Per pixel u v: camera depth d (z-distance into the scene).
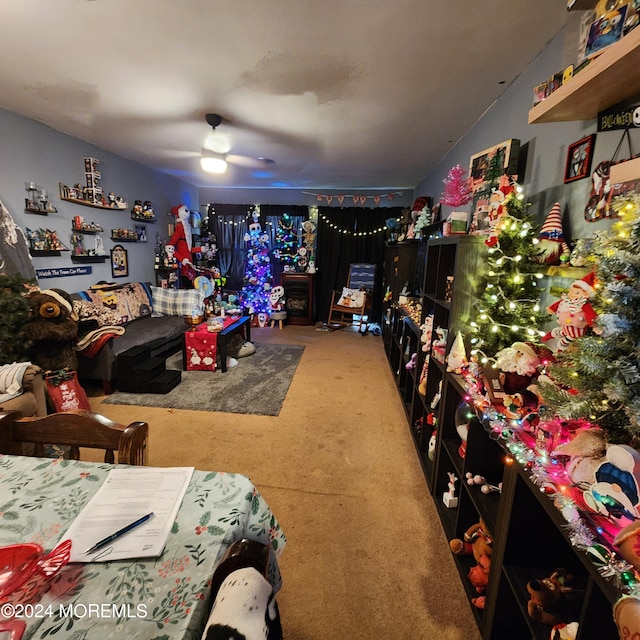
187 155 4.05
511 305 1.43
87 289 3.72
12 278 2.39
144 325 3.91
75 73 2.13
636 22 0.84
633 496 0.65
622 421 0.76
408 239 3.74
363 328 5.54
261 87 2.25
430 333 2.05
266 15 1.56
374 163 4.10
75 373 2.44
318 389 3.23
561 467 0.90
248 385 3.28
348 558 1.47
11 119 2.82
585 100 1.05
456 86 2.15
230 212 6.07
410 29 1.62
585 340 0.76
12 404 1.94
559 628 0.87
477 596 1.28
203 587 0.60
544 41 1.66
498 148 1.82
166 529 0.72
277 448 2.26
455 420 1.68
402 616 1.25
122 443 0.96
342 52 1.83
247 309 5.80
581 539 0.71
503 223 1.43
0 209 2.66
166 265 4.95
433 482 1.81
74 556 0.65
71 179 3.43
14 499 0.79
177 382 3.26
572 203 1.39
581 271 1.19
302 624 1.21
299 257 6.09
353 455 2.20
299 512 1.72
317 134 3.11
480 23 1.56
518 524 1.03
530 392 1.22
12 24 1.65
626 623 0.53
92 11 1.55
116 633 0.52
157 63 1.99
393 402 2.98
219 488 0.85
